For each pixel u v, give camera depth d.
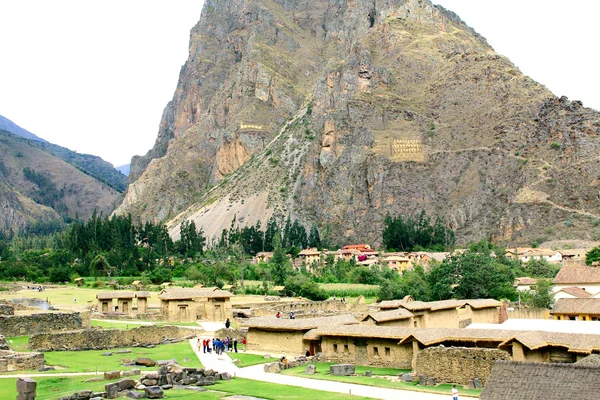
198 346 65.81
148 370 52.06
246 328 73.50
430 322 78.75
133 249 188.25
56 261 180.62
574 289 106.81
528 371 37.41
